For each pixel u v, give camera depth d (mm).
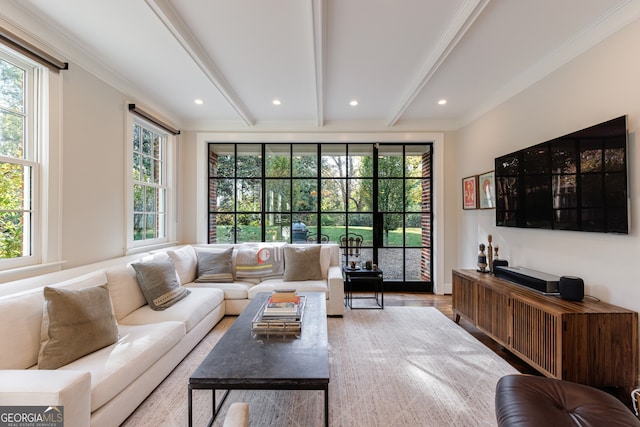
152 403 1772
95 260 2605
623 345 1827
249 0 1852
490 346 2588
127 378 1547
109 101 2775
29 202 2090
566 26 2123
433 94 3377
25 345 1472
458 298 3131
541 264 2648
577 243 2268
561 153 2318
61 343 1507
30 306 1548
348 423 1614
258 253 3711
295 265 3549
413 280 4492
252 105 3732
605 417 1119
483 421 1630
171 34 2186
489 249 3174
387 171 4512
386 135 4324
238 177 4492
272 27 2135
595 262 2125
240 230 4496
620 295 1948
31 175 2092
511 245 3094
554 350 1868
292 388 1312
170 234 3951
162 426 1581
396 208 4520
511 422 1114
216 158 4492
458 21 2021
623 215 1854
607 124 1952
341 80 3004
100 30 2168
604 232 1968
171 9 1930
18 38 1869
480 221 3717
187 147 4328
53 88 2182
